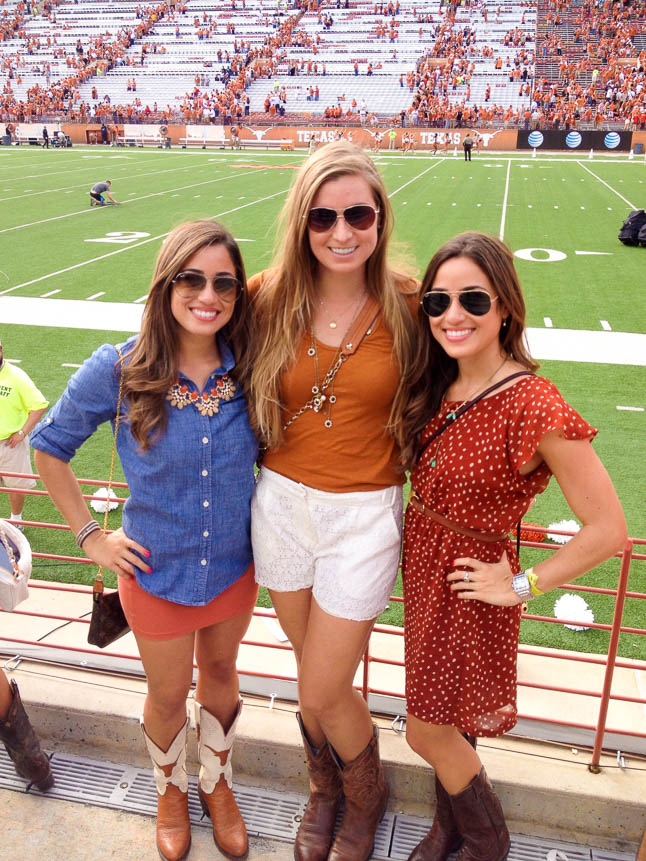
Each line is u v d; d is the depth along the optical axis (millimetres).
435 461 2281
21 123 48688
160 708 2609
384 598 2428
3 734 2881
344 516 2359
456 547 2270
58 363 9211
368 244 2238
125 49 56406
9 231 18328
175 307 2203
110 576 4922
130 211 21266
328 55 51969
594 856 2809
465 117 43219
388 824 2936
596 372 8953
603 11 52219
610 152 40969
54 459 2410
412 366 2309
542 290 12758
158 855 2816
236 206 21703
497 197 23469
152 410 2254
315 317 2336
